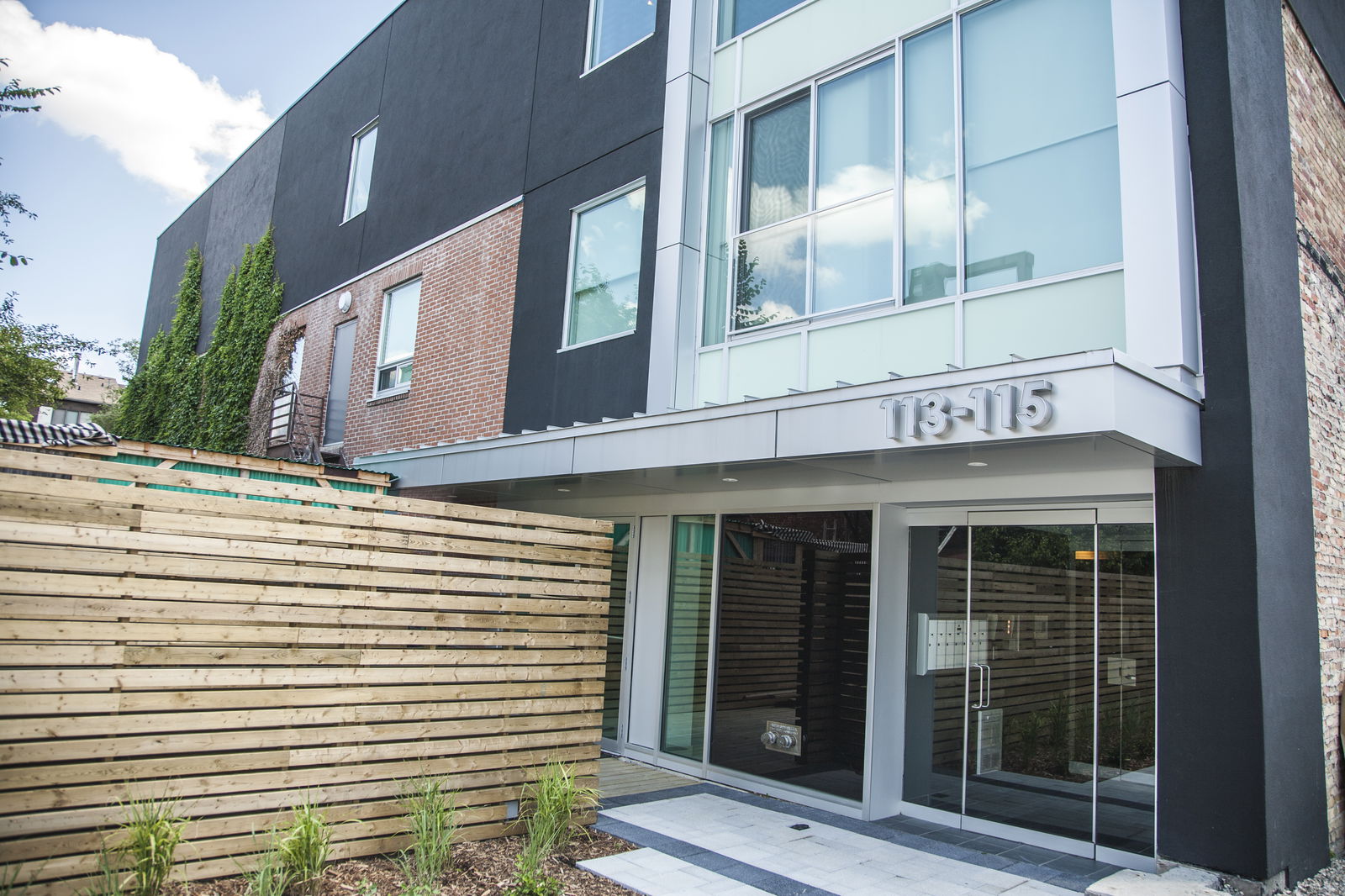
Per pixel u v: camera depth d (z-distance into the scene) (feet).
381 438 44.04
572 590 21.97
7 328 69.97
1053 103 22.17
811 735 25.50
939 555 24.64
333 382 49.60
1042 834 21.39
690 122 31.09
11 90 43.27
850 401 19.21
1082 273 20.79
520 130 38.93
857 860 19.93
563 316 34.86
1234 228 18.67
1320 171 25.18
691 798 25.49
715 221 30.81
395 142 48.26
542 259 36.40
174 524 16.01
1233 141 18.94
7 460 14.52
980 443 17.01
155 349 75.77
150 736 15.35
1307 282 22.90
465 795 19.48
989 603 23.29
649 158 32.30
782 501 27.37
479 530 20.30
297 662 17.20
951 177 24.06
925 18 25.23
